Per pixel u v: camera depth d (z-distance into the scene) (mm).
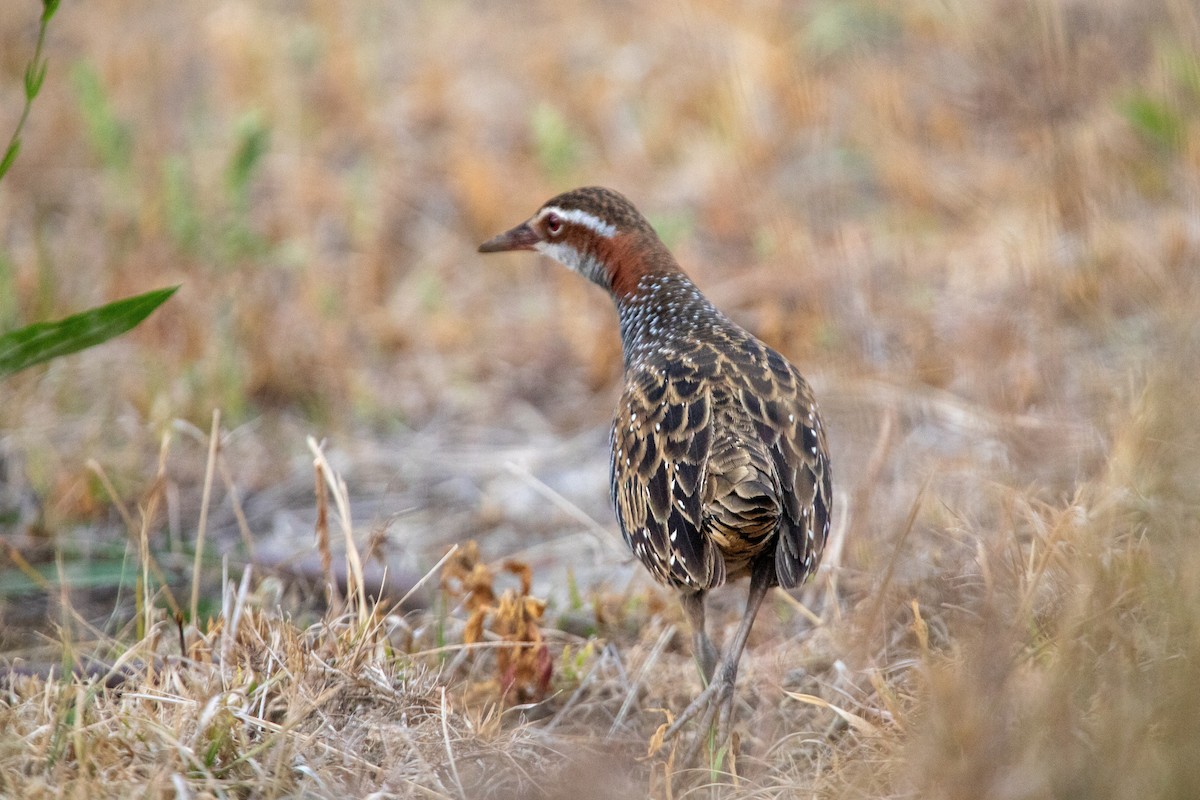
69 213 15375
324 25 17938
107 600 10750
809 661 9180
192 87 17547
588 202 10547
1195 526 7820
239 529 11750
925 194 14266
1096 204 12758
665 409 8539
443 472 12602
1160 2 14859
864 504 9688
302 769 7449
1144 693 6871
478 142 16281
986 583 8203
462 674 9469
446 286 14711
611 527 11688
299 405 13203
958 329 12016
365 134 16500
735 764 8070
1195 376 8570
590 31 17922
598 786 7688
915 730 7391
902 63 16078
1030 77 14609
